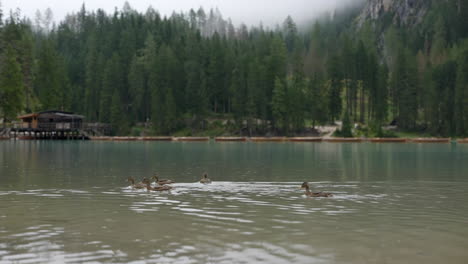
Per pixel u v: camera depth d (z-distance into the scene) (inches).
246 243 550.9
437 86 5078.7
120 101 5270.7
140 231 605.3
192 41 6186.0
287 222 659.4
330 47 7076.8
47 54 5078.7
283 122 4958.2
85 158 1975.9
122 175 1279.5
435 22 7618.1
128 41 6181.1
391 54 7519.7
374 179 1206.9
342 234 595.5
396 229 624.4
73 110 5738.2
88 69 5718.5
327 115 5216.5
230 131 5147.6
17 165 1588.3
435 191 980.6
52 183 1083.9
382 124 5191.9
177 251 518.3
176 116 5246.1
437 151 2677.2
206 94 5339.6
